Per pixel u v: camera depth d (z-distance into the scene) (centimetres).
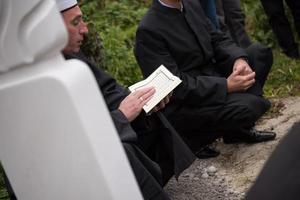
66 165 126
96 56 430
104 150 124
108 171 124
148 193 246
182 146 323
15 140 130
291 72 561
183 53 373
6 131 130
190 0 386
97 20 677
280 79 557
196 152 397
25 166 132
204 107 365
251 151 420
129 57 572
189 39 375
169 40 367
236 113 366
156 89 312
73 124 122
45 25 117
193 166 417
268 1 596
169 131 320
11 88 124
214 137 379
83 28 254
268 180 134
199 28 381
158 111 319
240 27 524
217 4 490
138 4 738
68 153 125
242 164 406
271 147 420
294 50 602
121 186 126
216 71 398
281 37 603
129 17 687
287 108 492
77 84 121
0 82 126
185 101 364
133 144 261
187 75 366
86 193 127
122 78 543
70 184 128
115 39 609
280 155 136
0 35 120
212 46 397
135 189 129
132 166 243
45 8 117
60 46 121
